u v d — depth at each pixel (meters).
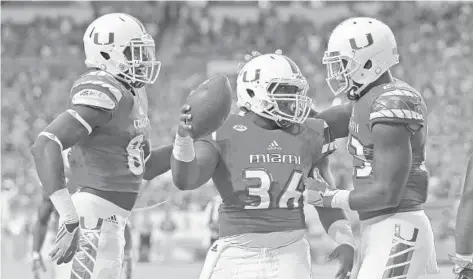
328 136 15.33
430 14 73.25
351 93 16.12
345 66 15.97
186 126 13.67
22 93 66.94
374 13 76.12
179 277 35.91
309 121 15.34
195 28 76.31
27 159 58.44
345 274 15.08
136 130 15.52
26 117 64.25
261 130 14.72
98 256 14.93
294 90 14.74
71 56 72.56
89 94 14.48
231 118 14.85
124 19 15.68
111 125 15.02
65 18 78.94
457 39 69.44
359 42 15.70
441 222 40.56
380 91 15.27
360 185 15.40
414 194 15.33
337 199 14.92
